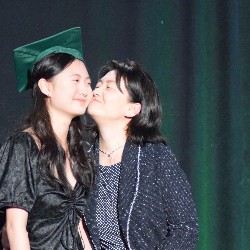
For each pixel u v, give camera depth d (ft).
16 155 17.95
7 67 24.61
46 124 18.52
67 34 19.51
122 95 19.36
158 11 25.20
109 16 25.11
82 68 18.95
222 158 24.81
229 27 24.89
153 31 25.14
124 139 19.56
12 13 24.70
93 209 18.89
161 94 25.08
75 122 19.38
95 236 18.78
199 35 24.99
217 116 24.88
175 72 25.09
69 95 18.60
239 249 24.71
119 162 19.31
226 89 24.84
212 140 24.89
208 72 24.98
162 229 18.81
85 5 25.00
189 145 24.93
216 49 24.94
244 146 25.07
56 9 24.86
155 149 19.20
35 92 18.88
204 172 24.84
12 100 24.59
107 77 19.57
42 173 18.03
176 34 25.16
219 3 25.00
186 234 18.51
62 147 18.74
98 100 19.43
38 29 24.77
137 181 18.78
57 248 18.21
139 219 18.54
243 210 24.95
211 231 24.72
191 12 25.08
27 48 19.29
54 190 18.13
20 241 17.63
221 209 24.76
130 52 25.11
